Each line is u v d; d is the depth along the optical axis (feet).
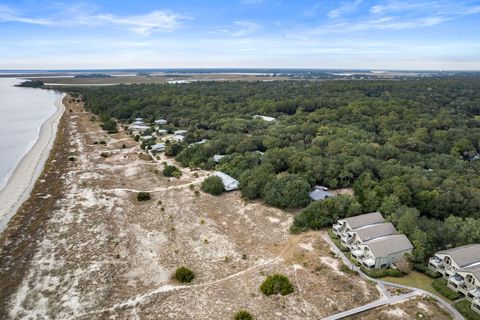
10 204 196.24
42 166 264.31
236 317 112.78
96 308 118.21
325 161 239.50
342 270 140.97
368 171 225.97
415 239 150.51
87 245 157.48
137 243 162.50
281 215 194.08
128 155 305.53
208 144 297.74
